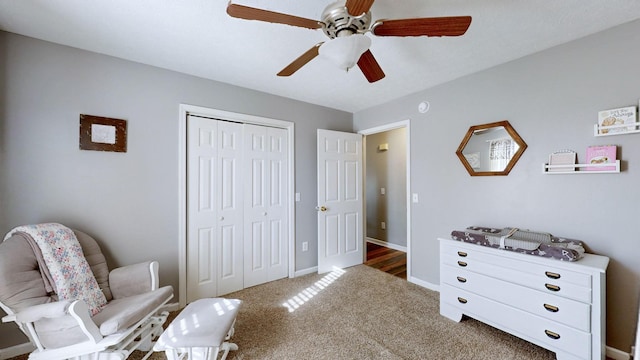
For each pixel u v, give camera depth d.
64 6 1.50
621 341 1.69
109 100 2.11
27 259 1.51
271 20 1.16
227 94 2.71
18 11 1.54
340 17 1.20
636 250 1.65
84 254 1.84
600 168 1.75
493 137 2.31
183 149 2.45
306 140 3.34
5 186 1.75
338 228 3.49
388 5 1.48
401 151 4.47
